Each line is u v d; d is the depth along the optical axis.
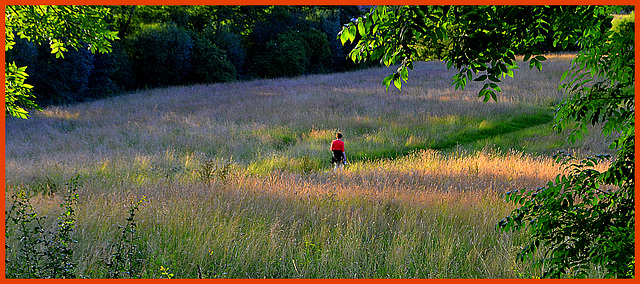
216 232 5.40
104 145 15.62
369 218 6.12
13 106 6.30
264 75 51.97
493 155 13.02
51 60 29.39
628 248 2.33
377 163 12.93
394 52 2.44
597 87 2.60
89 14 6.62
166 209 6.19
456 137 16.97
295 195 7.35
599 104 2.59
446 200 6.99
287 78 45.59
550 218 2.55
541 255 4.48
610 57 2.52
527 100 23.19
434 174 9.77
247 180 8.81
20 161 12.02
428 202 6.91
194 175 10.24
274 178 9.28
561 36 2.48
